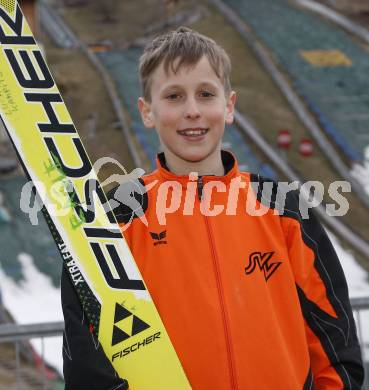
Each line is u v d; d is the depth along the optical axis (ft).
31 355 34.14
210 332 8.42
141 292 8.58
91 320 8.54
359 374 8.71
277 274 8.78
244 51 129.18
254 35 138.10
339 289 9.00
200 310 8.49
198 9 151.43
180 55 8.87
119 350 8.48
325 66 126.72
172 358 8.41
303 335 8.67
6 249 70.69
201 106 8.93
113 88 112.68
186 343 8.45
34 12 93.56
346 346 8.77
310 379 8.59
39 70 8.94
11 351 34.86
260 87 115.65
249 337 8.45
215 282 8.60
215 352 8.38
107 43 148.77
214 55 9.02
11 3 9.00
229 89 9.42
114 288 8.59
